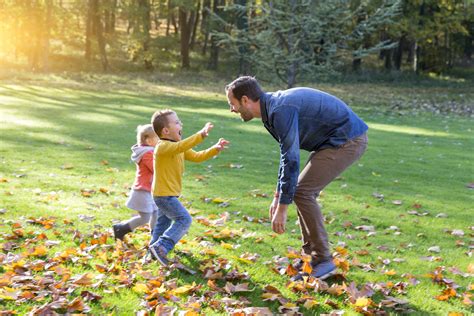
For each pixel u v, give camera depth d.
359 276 4.51
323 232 4.31
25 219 5.81
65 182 8.06
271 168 10.02
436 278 4.49
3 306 3.60
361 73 37.09
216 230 5.79
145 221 5.14
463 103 26.69
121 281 4.09
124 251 4.85
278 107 3.99
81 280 4.02
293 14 21.62
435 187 8.82
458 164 11.00
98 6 36.66
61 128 14.25
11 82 28.08
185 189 7.94
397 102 26.42
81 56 40.09
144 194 5.11
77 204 6.68
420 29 35.28
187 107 21.39
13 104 19.66
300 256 4.81
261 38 22.42
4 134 12.84
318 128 4.12
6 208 6.27
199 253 4.89
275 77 24.86
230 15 37.41
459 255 5.32
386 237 5.92
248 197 7.57
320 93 4.16
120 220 6.00
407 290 4.26
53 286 3.91
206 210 6.75
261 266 4.62
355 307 3.78
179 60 41.56
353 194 8.08
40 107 19.12
